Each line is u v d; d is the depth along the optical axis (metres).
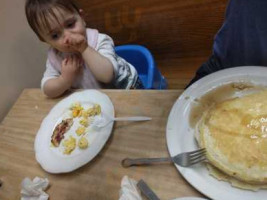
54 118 0.68
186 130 0.50
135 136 0.56
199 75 0.71
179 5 1.15
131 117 0.59
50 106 0.77
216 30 1.16
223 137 0.43
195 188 0.42
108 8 1.29
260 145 0.40
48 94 0.80
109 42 0.99
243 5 0.50
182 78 1.40
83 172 0.54
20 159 0.65
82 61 0.91
